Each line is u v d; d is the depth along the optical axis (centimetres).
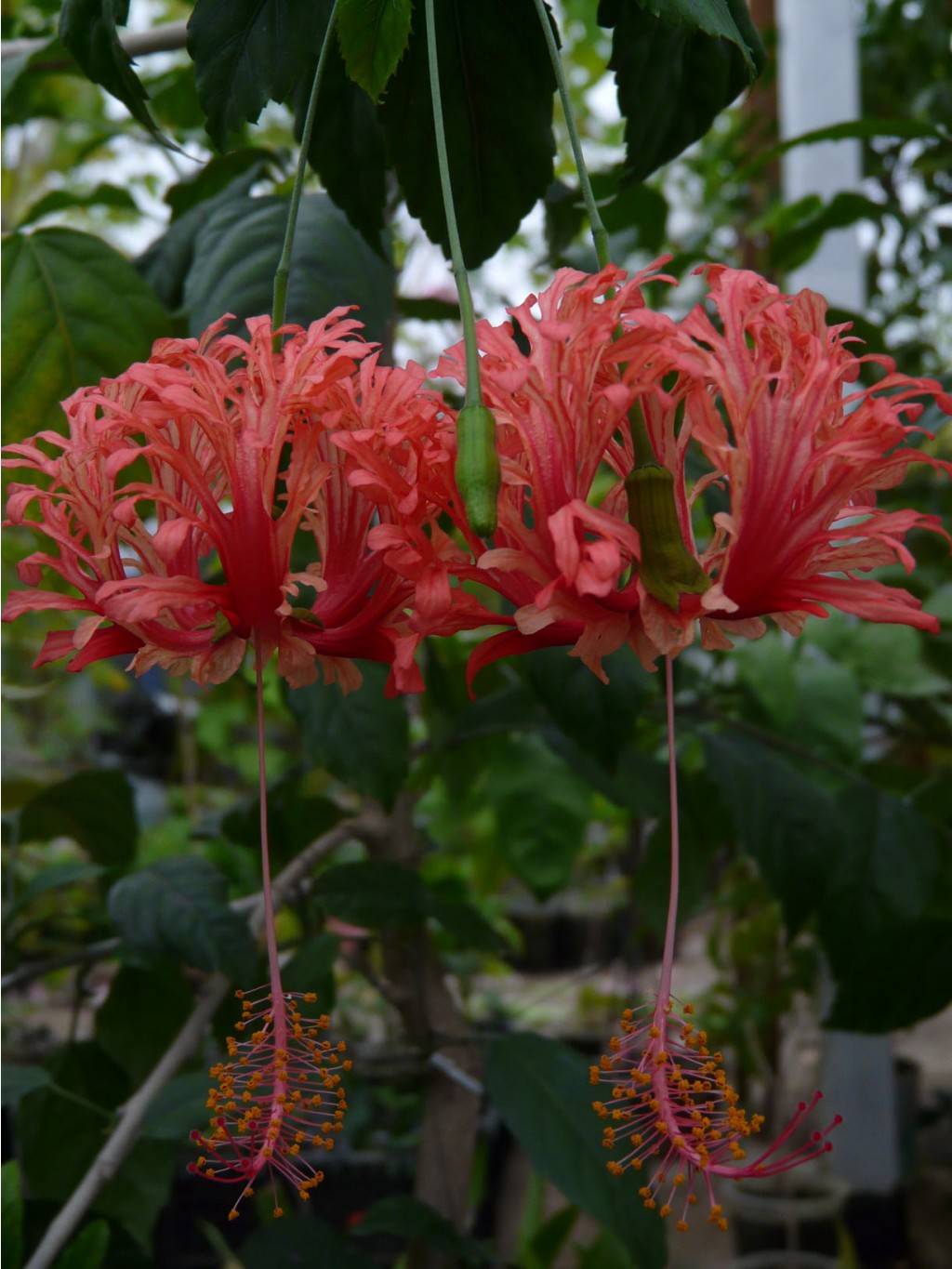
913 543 142
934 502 162
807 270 178
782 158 198
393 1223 102
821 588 44
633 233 135
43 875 109
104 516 46
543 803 126
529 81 69
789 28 183
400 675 42
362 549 49
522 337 93
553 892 124
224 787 309
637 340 41
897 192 231
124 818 121
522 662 90
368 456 43
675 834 46
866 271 232
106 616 45
